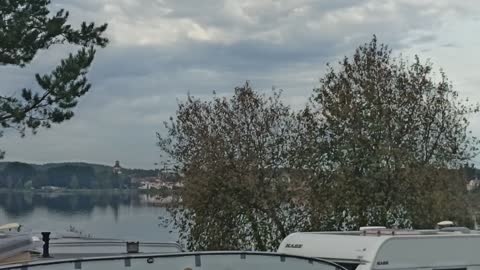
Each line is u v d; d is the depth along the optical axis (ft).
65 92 73.92
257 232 72.43
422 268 32.55
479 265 34.47
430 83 73.51
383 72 73.20
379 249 31.27
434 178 70.79
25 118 73.61
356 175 71.20
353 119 71.51
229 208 72.23
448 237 33.60
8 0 74.08
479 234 35.04
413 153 71.41
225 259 15.21
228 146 73.05
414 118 72.95
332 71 73.92
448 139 73.41
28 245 21.16
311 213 71.82
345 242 32.63
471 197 72.90
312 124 73.15
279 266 15.72
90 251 27.09
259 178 72.90
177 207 73.36
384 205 70.13
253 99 74.02
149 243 28.94
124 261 14.46
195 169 72.95
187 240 72.59
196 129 74.64
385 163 70.49
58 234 34.63
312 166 72.38
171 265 14.78
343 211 71.15
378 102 71.61
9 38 71.00
